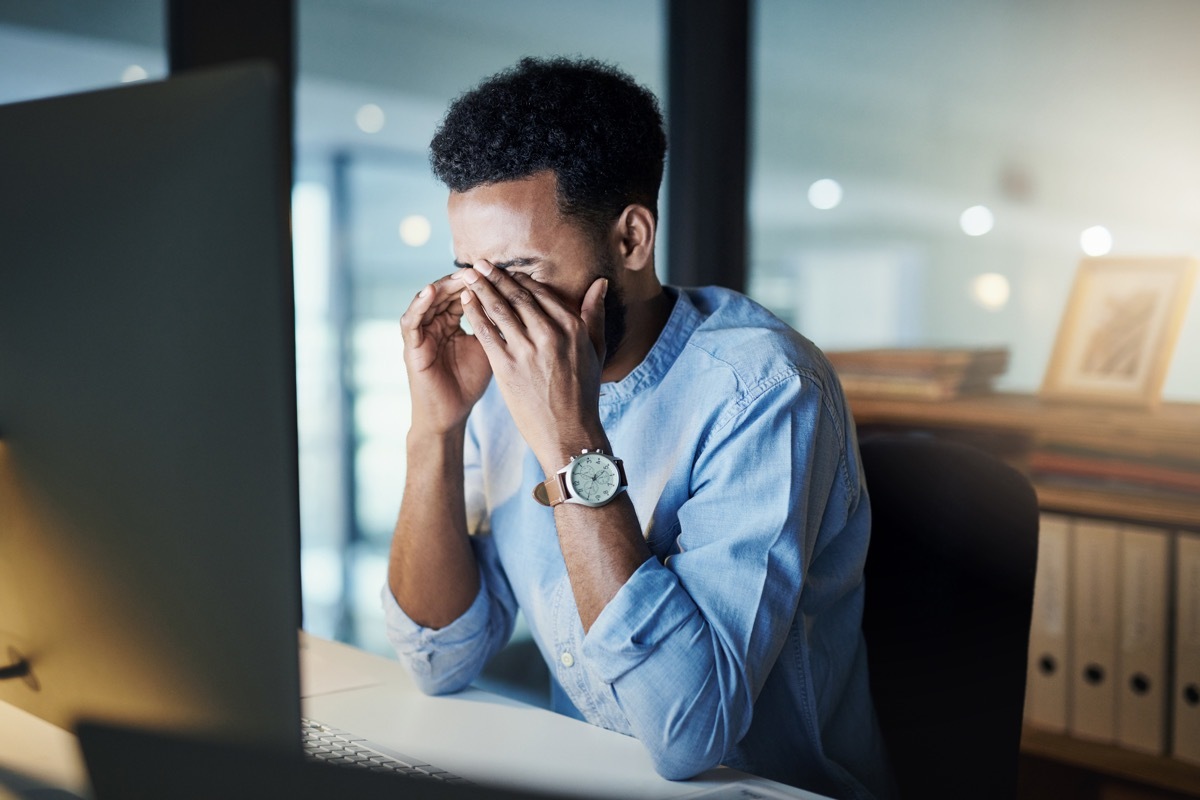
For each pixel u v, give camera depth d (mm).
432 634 1189
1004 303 2357
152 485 671
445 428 1222
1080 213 2246
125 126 655
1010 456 2014
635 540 1006
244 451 628
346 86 3285
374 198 3492
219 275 619
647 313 1187
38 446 733
